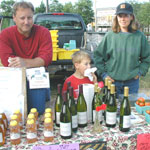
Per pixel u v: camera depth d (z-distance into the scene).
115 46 2.56
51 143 1.38
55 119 1.62
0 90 1.64
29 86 1.71
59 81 5.47
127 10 2.42
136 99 2.00
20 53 2.17
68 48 4.48
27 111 1.78
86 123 1.60
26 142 1.40
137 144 1.48
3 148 1.33
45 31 2.18
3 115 1.53
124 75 2.59
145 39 2.59
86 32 5.17
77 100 1.61
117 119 1.68
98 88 1.57
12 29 2.12
